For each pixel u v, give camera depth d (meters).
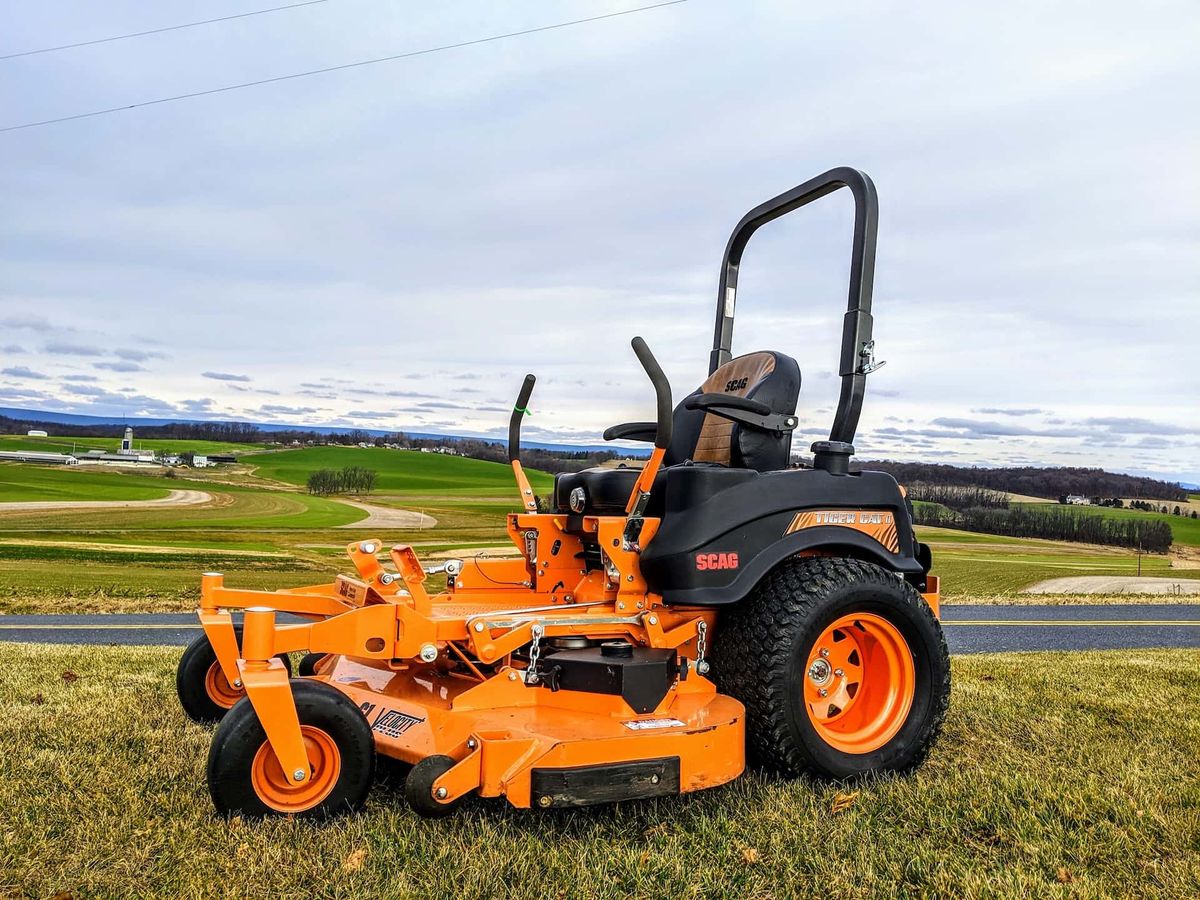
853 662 3.92
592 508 4.09
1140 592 25.83
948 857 2.84
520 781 2.84
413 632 3.22
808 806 3.25
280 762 2.83
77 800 3.10
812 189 4.40
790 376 4.16
